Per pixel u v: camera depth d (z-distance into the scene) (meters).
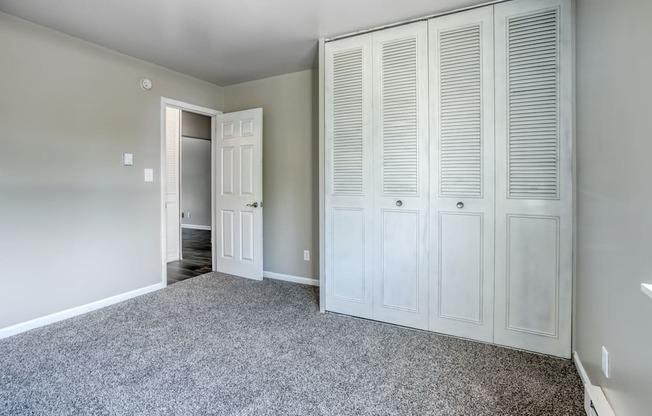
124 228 3.06
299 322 2.57
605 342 1.43
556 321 2.02
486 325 2.21
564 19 1.94
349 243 2.66
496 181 2.14
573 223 1.95
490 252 2.17
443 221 2.31
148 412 1.52
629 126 1.20
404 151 2.42
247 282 3.64
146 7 2.22
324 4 2.19
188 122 6.70
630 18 1.18
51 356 2.03
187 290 3.36
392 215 2.48
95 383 1.74
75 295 2.70
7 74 2.30
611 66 1.38
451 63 2.25
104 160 2.89
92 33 2.60
